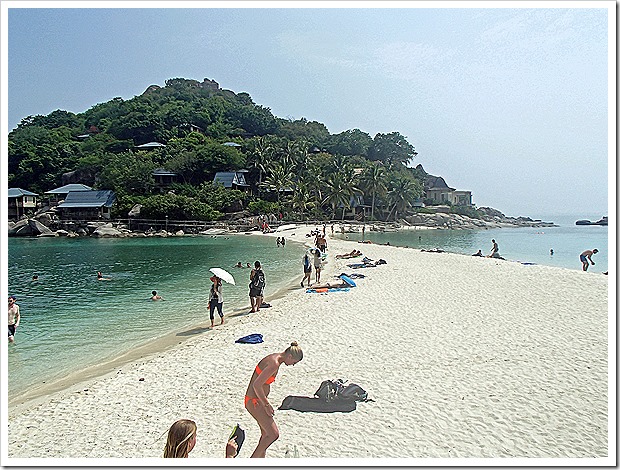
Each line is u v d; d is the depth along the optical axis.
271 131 141.25
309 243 57.50
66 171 103.50
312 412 8.55
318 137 140.88
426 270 27.19
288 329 14.75
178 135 122.50
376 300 18.66
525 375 10.04
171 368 11.63
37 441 8.07
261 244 57.91
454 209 135.25
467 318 15.16
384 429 7.86
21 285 27.27
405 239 74.88
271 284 25.69
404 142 142.25
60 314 19.11
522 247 59.62
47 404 9.73
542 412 8.31
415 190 113.50
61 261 40.47
